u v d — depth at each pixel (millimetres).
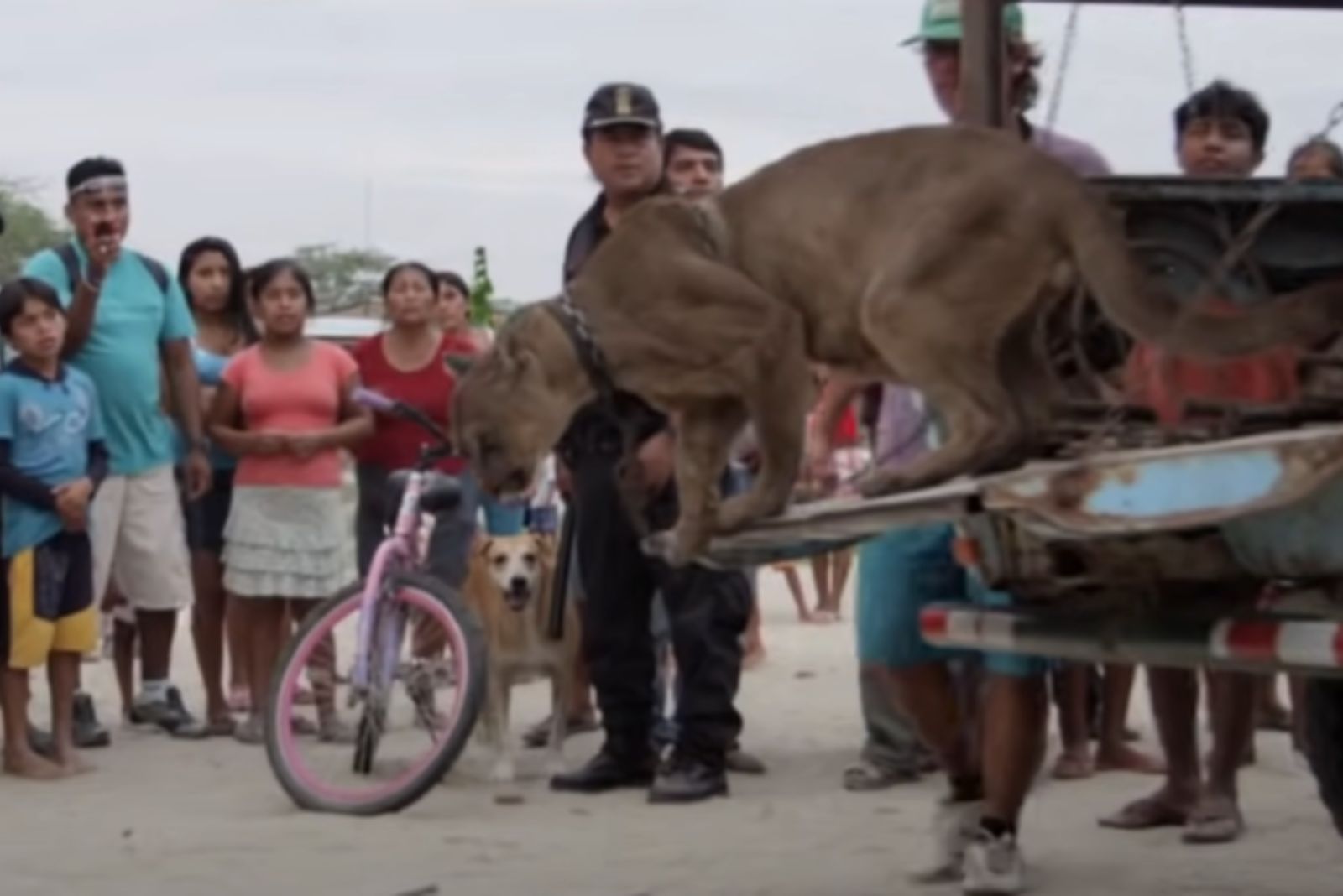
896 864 7133
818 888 6785
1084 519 4930
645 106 8484
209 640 10562
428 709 8727
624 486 8367
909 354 5980
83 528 9391
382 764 8828
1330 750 6602
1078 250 5863
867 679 8734
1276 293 6141
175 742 10320
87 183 10039
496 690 8992
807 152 6273
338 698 11031
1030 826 7777
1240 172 7672
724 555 6344
